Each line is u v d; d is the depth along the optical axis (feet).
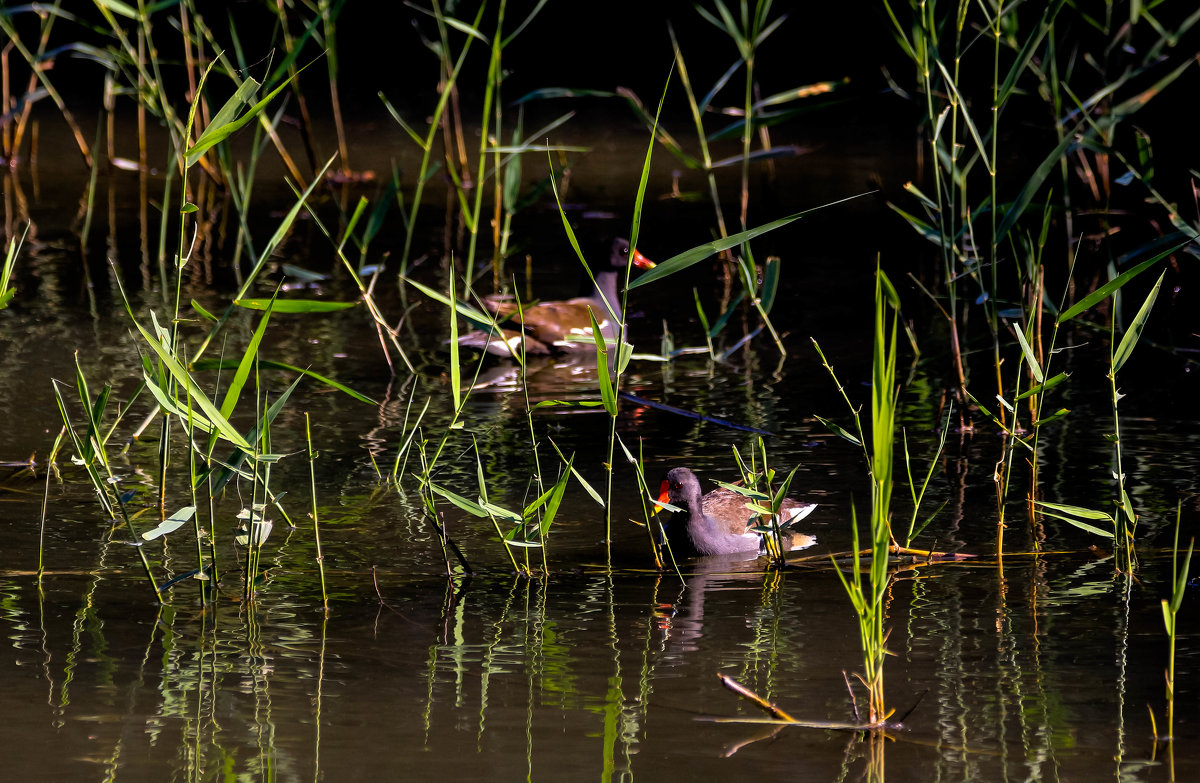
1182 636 29.32
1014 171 80.38
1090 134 61.87
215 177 79.46
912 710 26.05
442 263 67.41
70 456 41.24
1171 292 59.93
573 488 39.58
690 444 43.06
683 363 53.11
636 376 51.37
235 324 57.62
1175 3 77.36
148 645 29.12
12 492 38.27
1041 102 78.33
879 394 24.73
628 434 44.24
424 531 36.35
